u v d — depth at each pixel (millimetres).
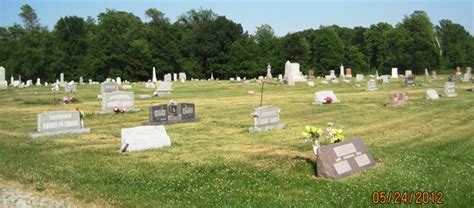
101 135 19203
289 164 12930
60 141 17609
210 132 19984
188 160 13812
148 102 34594
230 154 14547
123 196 10172
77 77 99500
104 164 13430
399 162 13078
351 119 23328
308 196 10102
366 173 11891
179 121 23344
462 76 71062
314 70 109688
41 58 98438
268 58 104500
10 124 22719
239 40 106750
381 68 116500
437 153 14352
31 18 131500
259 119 20031
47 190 10742
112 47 97375
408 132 18719
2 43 111188
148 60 99125
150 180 11594
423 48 113750
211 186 11047
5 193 10508
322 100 30625
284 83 55188
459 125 20312
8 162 13672
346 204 9453
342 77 78688
